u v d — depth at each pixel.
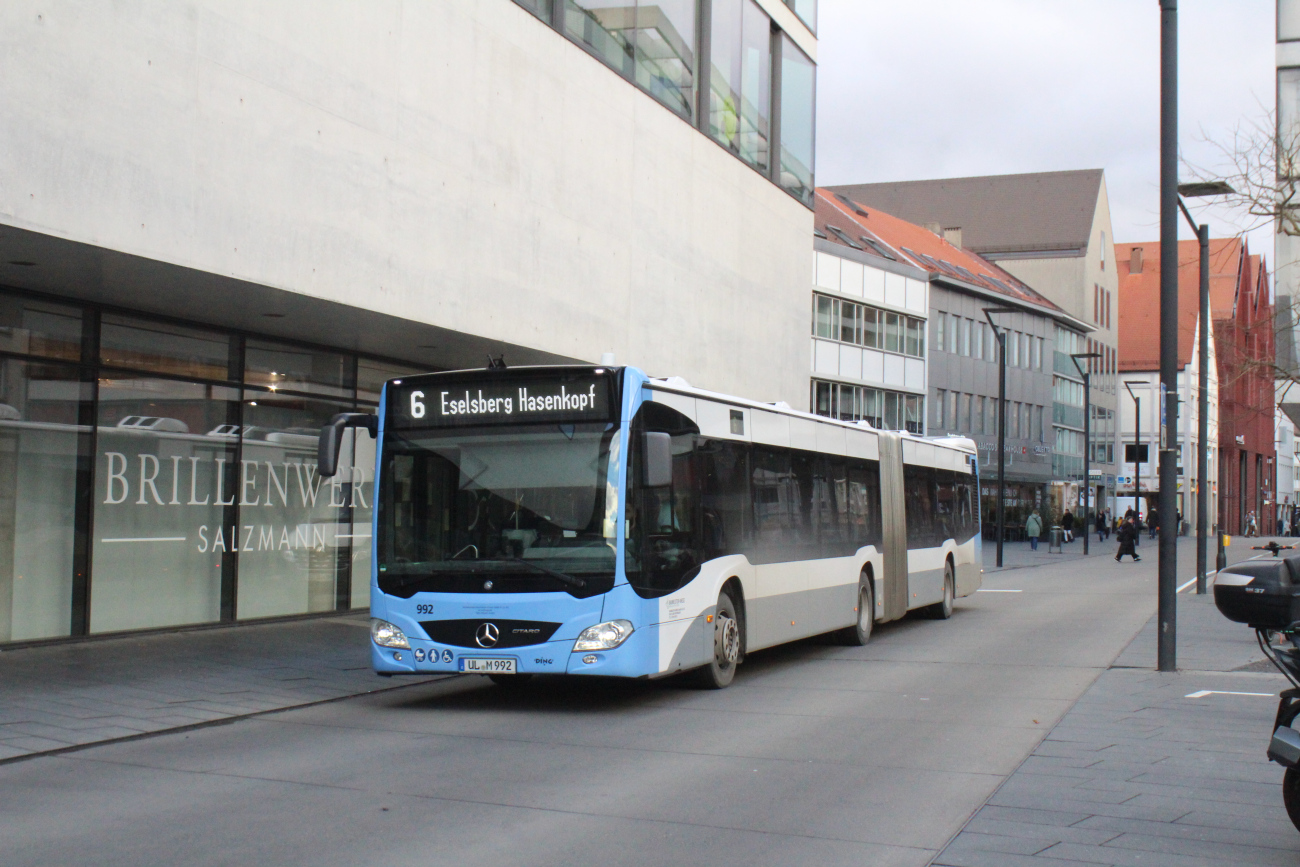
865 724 10.34
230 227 13.02
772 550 13.95
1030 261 86.00
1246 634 18.20
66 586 14.51
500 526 11.00
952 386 62.59
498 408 11.22
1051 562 46.44
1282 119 18.81
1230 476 108.50
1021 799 7.47
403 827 6.70
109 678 12.23
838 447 16.58
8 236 11.08
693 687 12.62
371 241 15.16
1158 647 13.98
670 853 6.20
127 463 15.32
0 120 10.56
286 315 15.65
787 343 29.25
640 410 11.16
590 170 20.33
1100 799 7.48
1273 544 8.69
